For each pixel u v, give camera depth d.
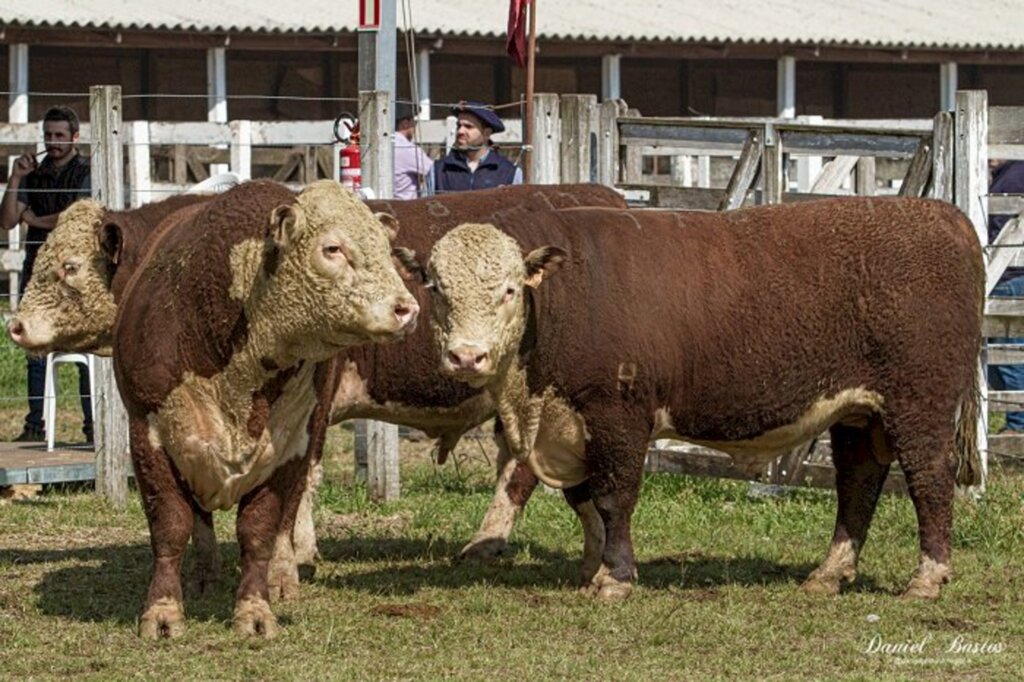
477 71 51.56
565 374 13.52
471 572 15.26
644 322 13.62
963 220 14.27
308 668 11.61
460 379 13.01
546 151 20.12
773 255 13.94
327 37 45.09
